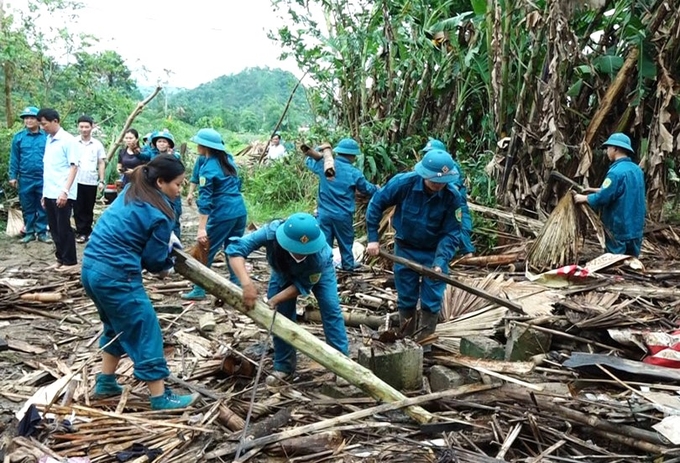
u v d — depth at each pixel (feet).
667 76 26.23
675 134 27.40
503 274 21.68
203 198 19.25
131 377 13.48
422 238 15.26
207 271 12.18
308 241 11.67
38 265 24.90
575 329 15.30
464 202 18.07
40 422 10.73
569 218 22.81
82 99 57.36
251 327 16.90
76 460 9.91
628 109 27.86
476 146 32.99
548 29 26.58
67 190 22.85
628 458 10.36
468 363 13.52
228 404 12.10
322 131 35.88
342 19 35.81
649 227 28.32
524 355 14.73
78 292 20.04
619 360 13.26
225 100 160.97
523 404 11.91
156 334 11.70
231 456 10.41
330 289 13.52
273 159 46.57
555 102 26.43
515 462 10.21
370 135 33.32
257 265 25.36
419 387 13.17
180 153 53.21
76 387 12.71
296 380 13.76
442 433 11.02
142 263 11.71
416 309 16.25
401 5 33.86
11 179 28.78
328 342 13.66
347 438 11.02
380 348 13.04
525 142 27.53
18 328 16.97
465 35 33.14
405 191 14.85
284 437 10.32
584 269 19.90
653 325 16.05
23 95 54.08
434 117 34.60
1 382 13.43
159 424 11.03
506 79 28.58
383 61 34.99
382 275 22.98
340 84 36.94
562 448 10.74
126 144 30.04
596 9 26.30
